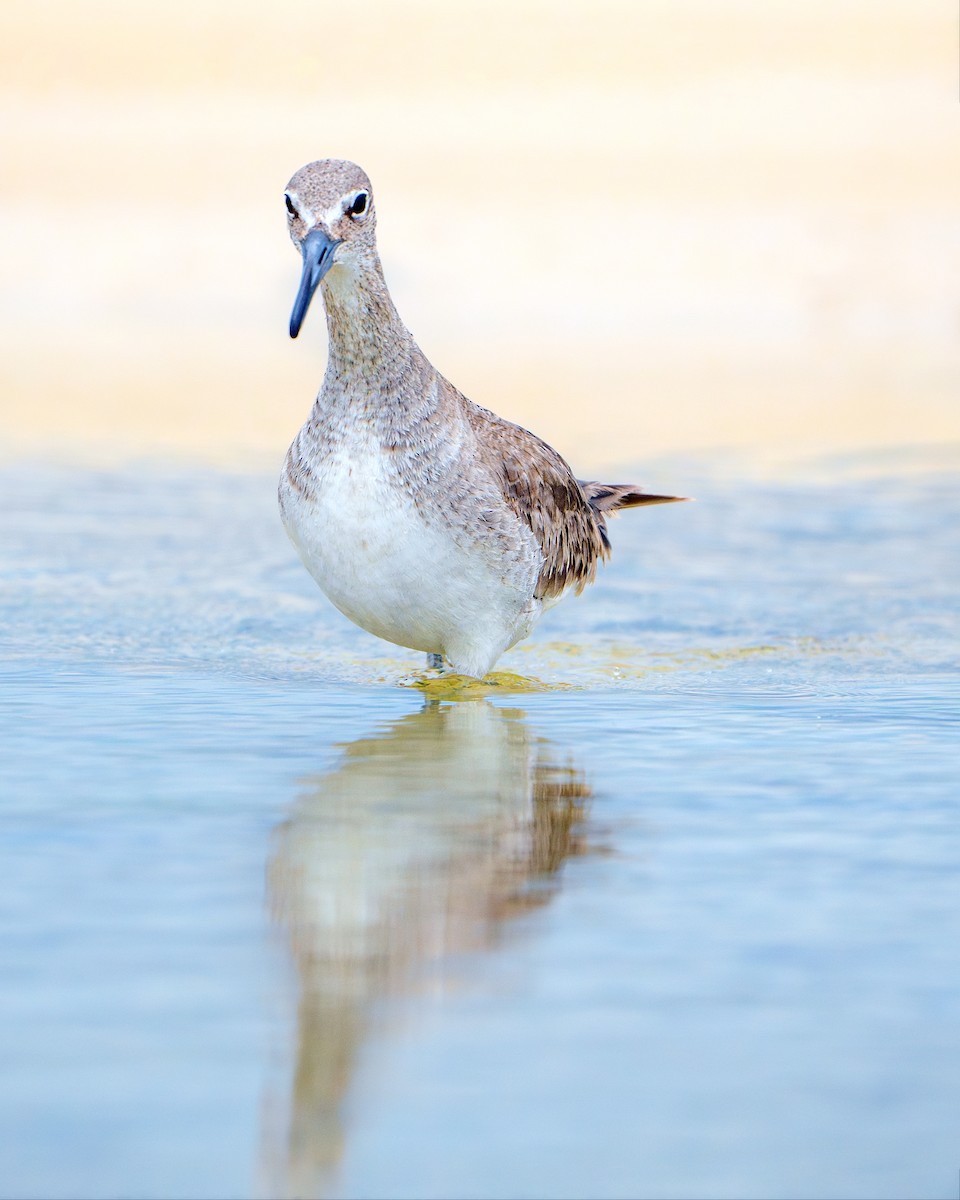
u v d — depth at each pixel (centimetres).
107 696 1235
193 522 1903
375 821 939
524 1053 664
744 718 1192
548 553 1328
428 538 1209
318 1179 581
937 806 970
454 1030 682
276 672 1337
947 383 2977
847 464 2253
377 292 1197
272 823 932
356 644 1445
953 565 1727
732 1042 673
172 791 991
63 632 1448
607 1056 661
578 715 1203
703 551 1803
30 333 3616
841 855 884
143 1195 574
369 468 1198
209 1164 590
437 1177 586
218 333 3659
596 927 784
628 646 1445
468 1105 627
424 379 1218
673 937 773
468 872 860
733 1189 580
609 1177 585
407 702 1244
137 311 3888
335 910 798
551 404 2733
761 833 922
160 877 844
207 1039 671
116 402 2791
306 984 720
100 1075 643
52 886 828
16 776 1016
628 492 1509
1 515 1923
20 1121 612
